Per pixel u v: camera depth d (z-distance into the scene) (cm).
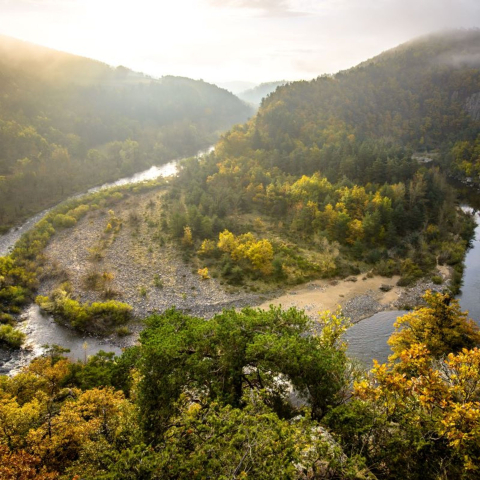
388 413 1958
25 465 1920
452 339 3806
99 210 11281
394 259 8531
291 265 8119
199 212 9494
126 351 2684
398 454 1762
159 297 7100
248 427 1495
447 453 1789
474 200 13462
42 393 2978
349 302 7050
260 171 11744
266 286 7531
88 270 7931
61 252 8794
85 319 6328
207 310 6794
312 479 1532
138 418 2153
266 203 10662
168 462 1483
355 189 9975
